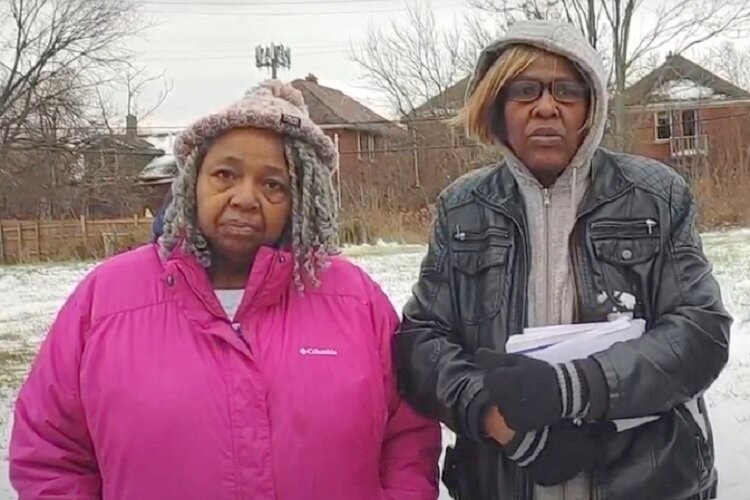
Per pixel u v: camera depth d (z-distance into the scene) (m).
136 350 1.96
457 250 2.23
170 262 2.01
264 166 2.04
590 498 2.06
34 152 27.31
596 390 1.87
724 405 6.24
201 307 1.99
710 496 2.11
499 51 2.19
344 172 30.94
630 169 2.16
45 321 13.55
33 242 28.34
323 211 2.07
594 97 2.10
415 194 29.97
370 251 23.70
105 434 1.94
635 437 2.02
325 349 2.01
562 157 2.11
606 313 2.07
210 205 2.02
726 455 5.09
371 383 2.04
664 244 2.09
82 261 27.77
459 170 29.56
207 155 2.06
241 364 1.95
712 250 18.05
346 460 1.97
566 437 1.97
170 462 1.90
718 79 30.17
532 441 1.96
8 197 28.19
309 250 2.07
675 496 2.01
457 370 2.03
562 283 2.12
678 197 2.13
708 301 2.03
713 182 26.80
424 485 2.20
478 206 2.24
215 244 2.05
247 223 2.02
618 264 2.08
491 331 2.16
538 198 2.15
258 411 1.93
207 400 1.92
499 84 2.15
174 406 1.91
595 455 1.98
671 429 2.03
